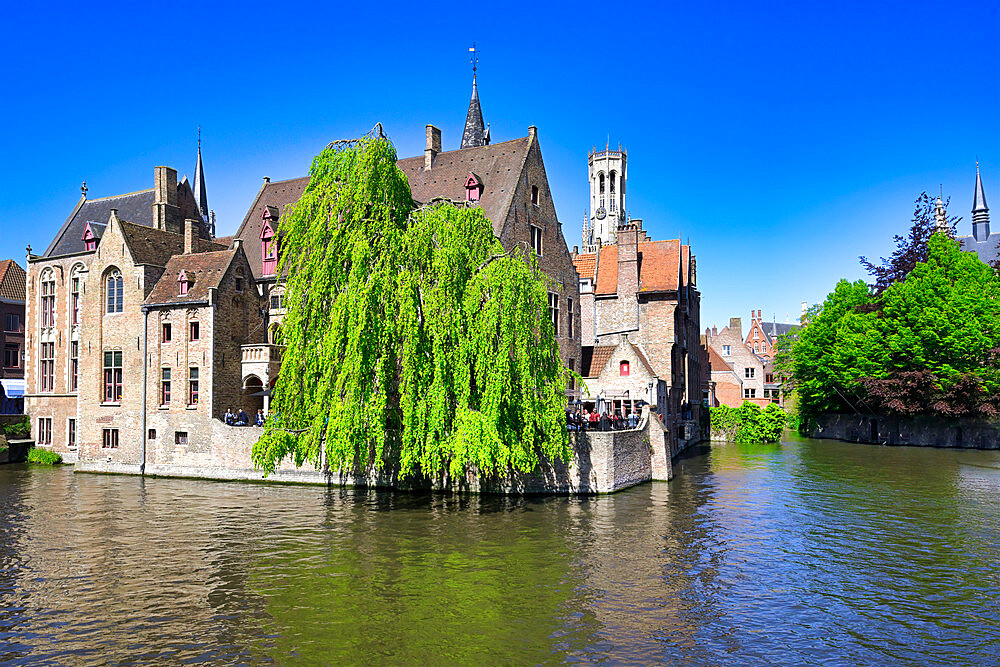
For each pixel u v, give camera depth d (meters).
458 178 44.44
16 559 22.03
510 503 30.09
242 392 40.00
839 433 65.38
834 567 20.92
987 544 23.52
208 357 38.16
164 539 24.33
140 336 40.00
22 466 44.03
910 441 57.59
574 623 16.58
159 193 46.91
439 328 27.70
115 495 32.81
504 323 27.64
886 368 57.62
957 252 59.00
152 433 39.38
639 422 37.47
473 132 63.00
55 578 20.11
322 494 32.47
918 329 55.59
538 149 44.31
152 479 37.97
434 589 18.92
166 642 15.57
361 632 16.05
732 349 95.44
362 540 23.91
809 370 68.62
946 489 34.25
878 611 17.41
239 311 40.12
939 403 53.28
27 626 16.56
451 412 28.09
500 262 28.16
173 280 40.38
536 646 15.30
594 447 32.00
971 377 52.38
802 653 15.03
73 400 45.59
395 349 28.08
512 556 21.98
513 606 17.64
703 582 19.53
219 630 16.22
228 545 23.44
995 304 54.62
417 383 27.81
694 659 14.72
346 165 29.22
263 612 17.30
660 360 48.28
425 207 30.02
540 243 44.00
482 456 26.59
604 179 127.88
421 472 33.41
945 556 22.11
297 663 14.48
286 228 30.84
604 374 42.91
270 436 29.89
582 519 27.00
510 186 41.75
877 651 15.13
